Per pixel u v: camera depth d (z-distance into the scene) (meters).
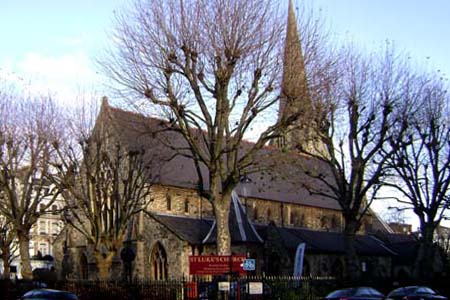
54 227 109.06
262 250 63.59
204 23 34.84
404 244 86.56
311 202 80.81
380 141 46.69
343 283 46.91
